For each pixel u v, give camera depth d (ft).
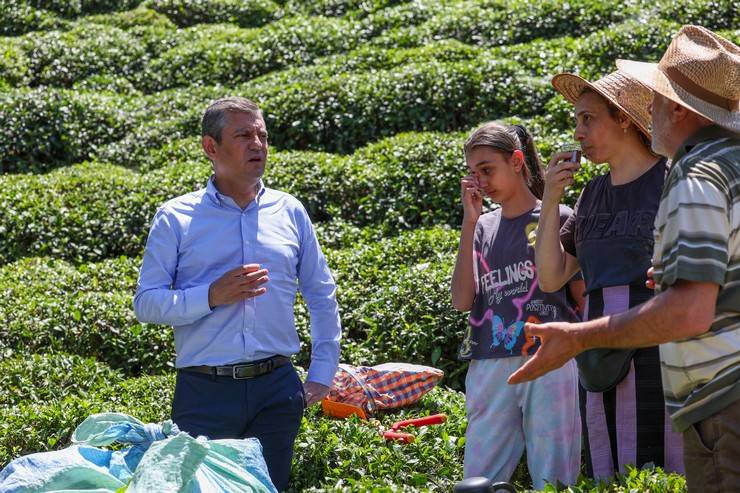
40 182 34.01
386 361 24.13
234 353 14.93
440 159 32.94
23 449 19.20
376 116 38.88
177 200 15.64
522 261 14.93
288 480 15.90
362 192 32.94
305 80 42.75
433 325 24.14
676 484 12.23
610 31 42.65
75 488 11.84
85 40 50.62
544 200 13.88
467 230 15.40
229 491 11.66
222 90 44.42
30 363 22.99
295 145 39.65
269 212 15.75
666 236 9.42
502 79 39.42
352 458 17.10
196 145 38.06
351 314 25.55
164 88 47.96
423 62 42.93
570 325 9.51
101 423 12.70
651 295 13.41
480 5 50.49
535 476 14.71
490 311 15.28
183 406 15.03
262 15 56.75
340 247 30.66
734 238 9.41
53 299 26.37
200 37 52.13
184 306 14.58
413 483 16.60
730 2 44.50
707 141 9.88
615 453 13.91
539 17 47.47
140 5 57.57
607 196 14.03
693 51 10.00
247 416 14.94
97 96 43.11
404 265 27.45
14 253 31.42
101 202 32.78
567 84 14.57
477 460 15.12
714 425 9.55
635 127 13.79
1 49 48.52
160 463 11.22
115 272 28.86
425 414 20.18
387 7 54.29
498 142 15.10
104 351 25.18
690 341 9.59
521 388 14.88
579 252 14.20
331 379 16.07
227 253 15.33
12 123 39.91
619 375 13.61
